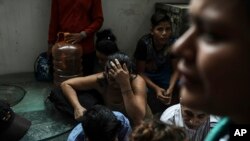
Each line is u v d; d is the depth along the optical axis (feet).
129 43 11.08
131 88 6.55
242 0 0.67
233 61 0.68
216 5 0.70
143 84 6.67
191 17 0.76
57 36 9.45
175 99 7.91
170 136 3.53
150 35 8.73
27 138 6.32
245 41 0.67
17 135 5.50
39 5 9.80
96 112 4.55
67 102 7.14
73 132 5.28
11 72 10.27
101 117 4.46
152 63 8.70
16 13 9.67
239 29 0.67
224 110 0.73
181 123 5.20
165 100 7.84
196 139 5.12
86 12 9.28
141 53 8.56
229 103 0.71
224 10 0.69
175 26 9.45
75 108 6.74
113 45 7.62
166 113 5.54
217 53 0.69
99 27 9.46
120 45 11.00
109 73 6.32
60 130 6.70
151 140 3.49
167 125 3.74
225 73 0.68
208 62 0.70
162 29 8.25
